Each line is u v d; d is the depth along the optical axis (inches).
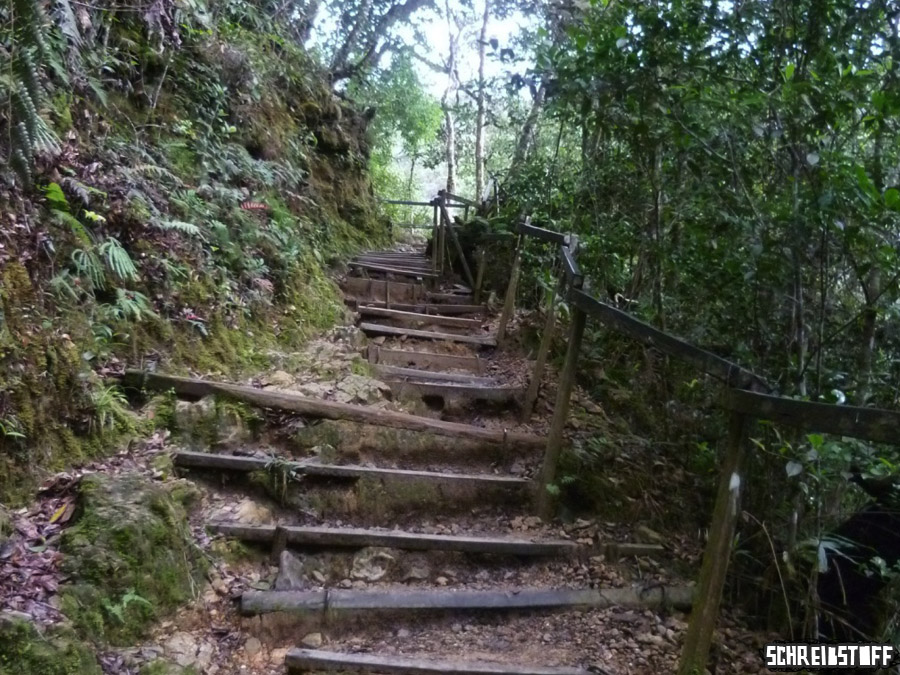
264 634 88.5
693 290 128.5
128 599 80.0
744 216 104.1
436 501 119.0
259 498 110.2
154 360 123.3
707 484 130.0
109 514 86.0
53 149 114.2
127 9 167.3
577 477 126.7
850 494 114.3
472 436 132.6
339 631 92.0
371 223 324.5
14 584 74.3
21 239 106.1
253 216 181.5
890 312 90.3
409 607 95.6
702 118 106.7
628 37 109.0
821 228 92.1
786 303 106.4
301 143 275.0
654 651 93.9
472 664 85.5
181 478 106.2
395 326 201.3
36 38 104.3
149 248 134.1
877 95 83.4
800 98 88.1
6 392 90.3
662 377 151.1
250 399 121.7
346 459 123.6
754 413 72.1
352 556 104.2
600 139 160.4
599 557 113.1
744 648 99.7
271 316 160.1
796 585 100.3
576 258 158.7
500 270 247.1
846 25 93.2
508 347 189.6
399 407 144.3
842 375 99.9
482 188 488.7
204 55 205.5
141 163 150.1
